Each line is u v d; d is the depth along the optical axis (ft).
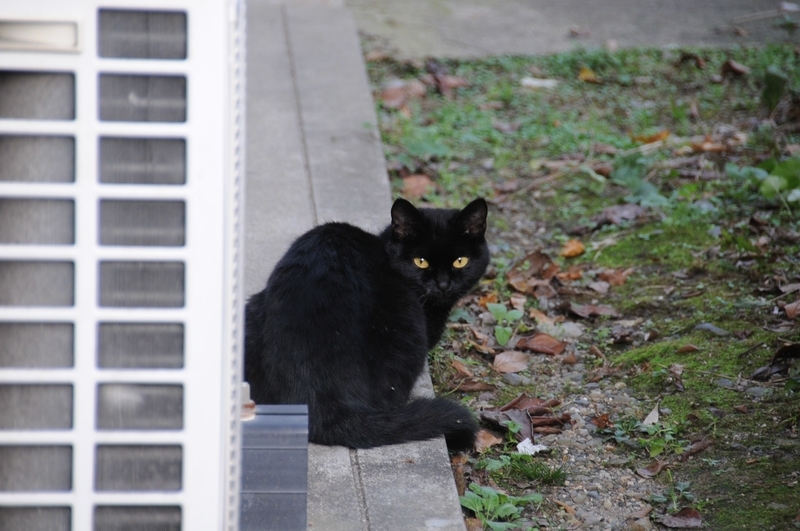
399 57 30.40
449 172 23.16
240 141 6.75
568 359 15.44
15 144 6.18
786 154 22.21
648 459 12.62
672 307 16.79
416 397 13.43
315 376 11.94
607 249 19.39
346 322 12.32
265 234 17.99
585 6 36.45
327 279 12.62
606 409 13.96
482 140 24.91
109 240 6.35
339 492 10.91
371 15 34.99
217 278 6.42
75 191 6.23
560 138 24.88
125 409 6.61
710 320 15.96
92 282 6.37
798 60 28.99
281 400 12.06
